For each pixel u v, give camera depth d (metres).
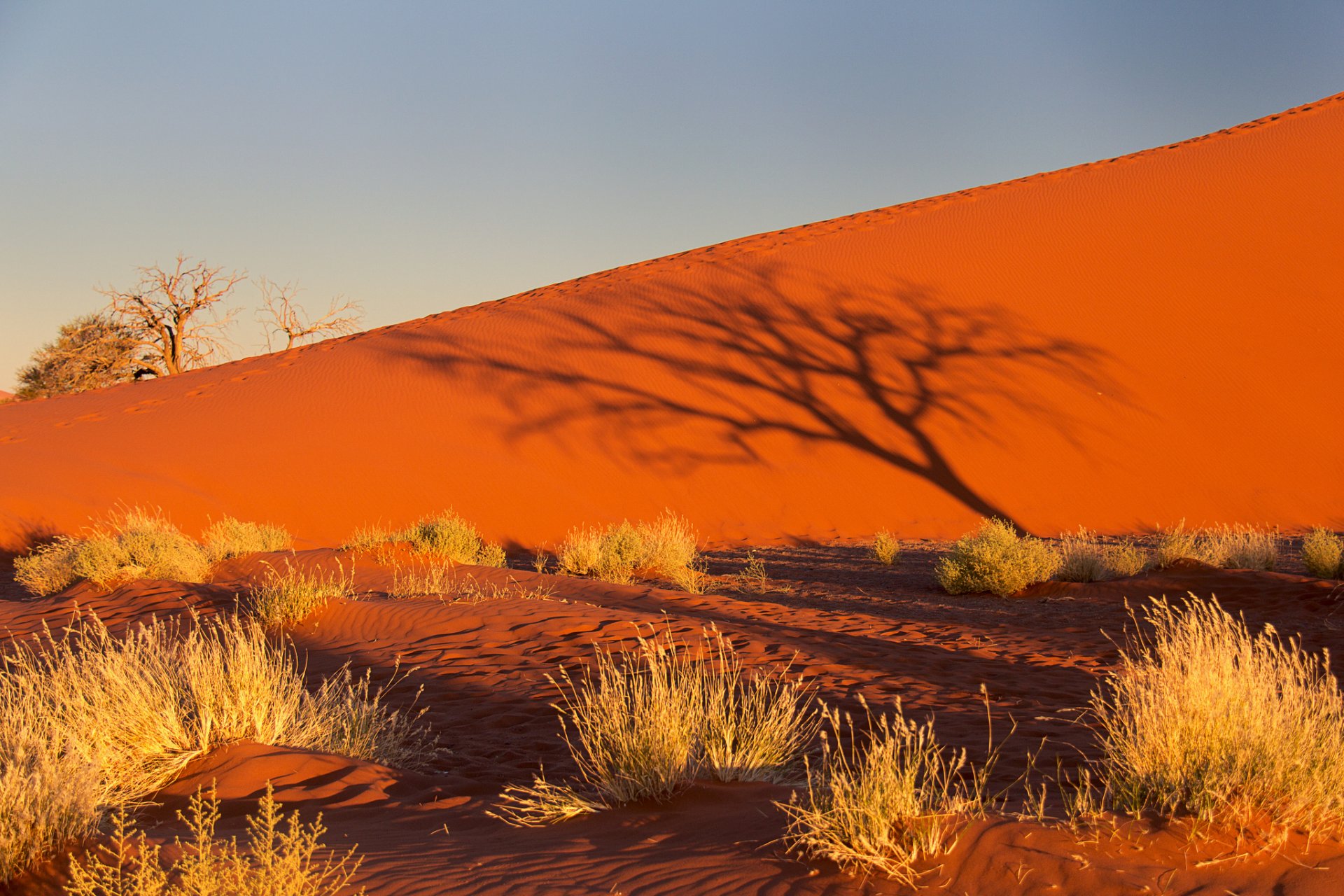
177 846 3.84
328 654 10.02
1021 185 49.28
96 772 4.61
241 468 29.06
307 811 4.91
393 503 27.58
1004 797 4.48
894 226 42.78
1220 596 12.57
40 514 25.17
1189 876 3.04
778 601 14.50
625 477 28.45
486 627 10.55
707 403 31.03
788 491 27.17
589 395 32.25
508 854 3.96
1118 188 40.72
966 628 11.38
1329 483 25.34
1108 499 25.70
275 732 6.29
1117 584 13.99
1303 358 29.08
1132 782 3.79
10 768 3.98
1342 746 3.70
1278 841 3.20
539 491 28.06
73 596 14.88
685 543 18.95
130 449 30.58
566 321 38.19
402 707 7.82
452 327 40.34
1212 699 3.94
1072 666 8.94
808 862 3.52
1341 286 31.39
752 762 5.11
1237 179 38.62
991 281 34.91
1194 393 28.61
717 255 47.53
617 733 4.95
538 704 7.62
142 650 7.09
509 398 32.66
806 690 7.70
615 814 4.59
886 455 28.00
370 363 37.47
